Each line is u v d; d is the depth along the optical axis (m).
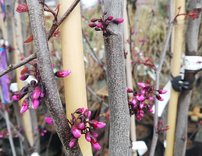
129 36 0.41
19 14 0.47
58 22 0.19
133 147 0.37
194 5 0.33
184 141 0.40
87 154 0.22
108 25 0.20
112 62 0.20
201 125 0.65
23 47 0.49
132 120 0.38
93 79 0.67
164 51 0.37
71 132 0.19
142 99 0.24
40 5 0.17
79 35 0.20
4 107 0.53
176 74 0.37
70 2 0.20
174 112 0.38
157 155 0.56
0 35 0.54
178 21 0.35
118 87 0.21
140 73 0.63
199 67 0.35
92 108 0.56
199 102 0.71
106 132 0.53
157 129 0.38
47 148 0.62
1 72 0.19
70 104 0.21
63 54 0.20
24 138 0.55
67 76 0.21
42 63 0.18
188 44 0.35
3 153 0.65
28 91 0.18
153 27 0.70
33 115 0.55
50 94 0.18
